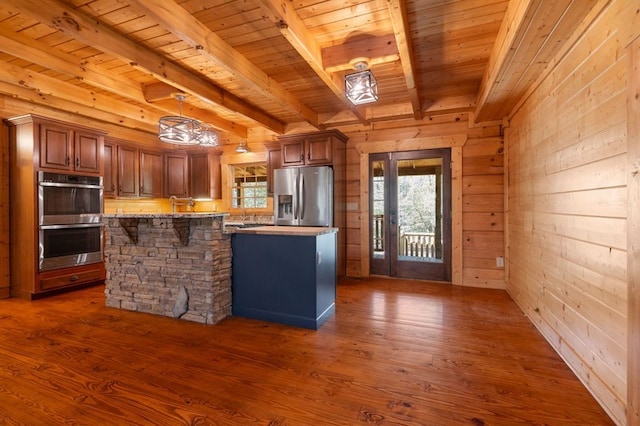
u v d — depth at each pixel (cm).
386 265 482
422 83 356
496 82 285
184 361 226
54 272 388
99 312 330
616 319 166
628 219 153
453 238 439
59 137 392
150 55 282
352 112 425
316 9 227
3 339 263
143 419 166
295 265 292
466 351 240
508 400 181
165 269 318
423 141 451
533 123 292
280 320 299
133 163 518
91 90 387
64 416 168
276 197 477
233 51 281
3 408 174
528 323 296
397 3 193
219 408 175
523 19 192
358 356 233
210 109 456
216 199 597
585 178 199
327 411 172
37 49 276
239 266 317
